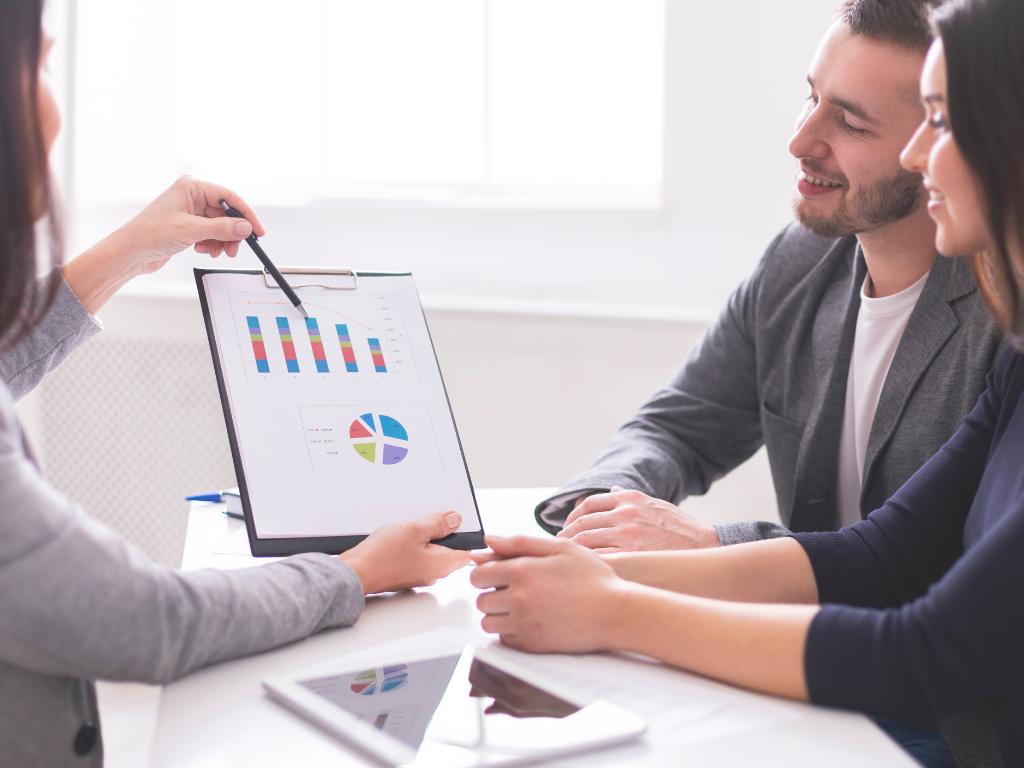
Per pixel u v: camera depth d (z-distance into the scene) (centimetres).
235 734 75
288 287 120
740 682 83
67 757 84
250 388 113
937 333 131
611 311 234
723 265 236
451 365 245
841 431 143
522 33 252
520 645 90
